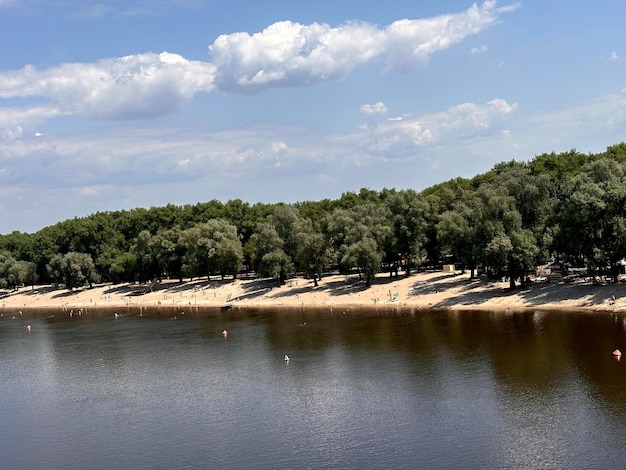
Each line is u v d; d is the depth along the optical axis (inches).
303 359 4603.8
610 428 2780.5
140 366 4845.0
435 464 2578.7
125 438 3206.2
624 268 5900.6
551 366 3752.5
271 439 3011.8
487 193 6082.7
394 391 3597.4
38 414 3757.4
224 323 6737.2
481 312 5767.7
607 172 5565.9
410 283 7450.8
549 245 5693.9
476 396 3366.1
